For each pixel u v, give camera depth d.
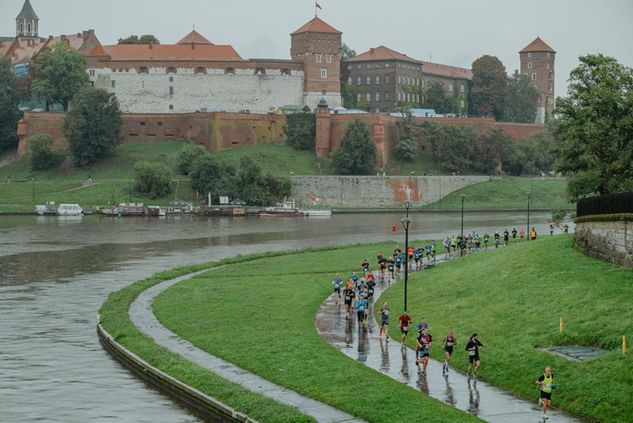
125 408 62.31
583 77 116.31
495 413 55.53
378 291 99.19
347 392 59.94
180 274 118.38
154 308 92.31
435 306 85.25
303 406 58.44
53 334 84.50
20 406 62.78
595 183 111.31
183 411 61.69
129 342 76.12
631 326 64.12
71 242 170.25
